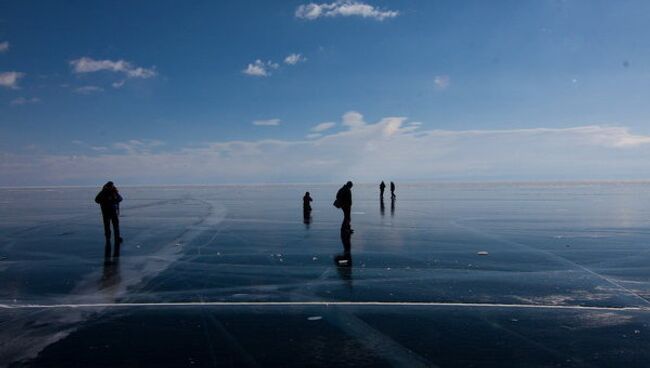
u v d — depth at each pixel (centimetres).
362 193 6975
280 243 1388
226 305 722
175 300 753
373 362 496
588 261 1070
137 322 639
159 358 511
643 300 732
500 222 2009
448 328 605
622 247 1276
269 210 2934
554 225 1869
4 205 3978
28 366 489
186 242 1417
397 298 755
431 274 937
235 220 2188
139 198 5603
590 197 4803
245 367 486
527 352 520
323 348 538
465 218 2223
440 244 1345
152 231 1720
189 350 534
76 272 977
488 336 573
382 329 603
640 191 7156
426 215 2422
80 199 5466
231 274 952
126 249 1290
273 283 869
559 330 593
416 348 535
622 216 2306
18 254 1213
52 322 639
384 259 1109
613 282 857
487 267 1005
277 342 558
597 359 499
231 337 577
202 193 7875
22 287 845
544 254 1166
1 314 677
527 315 657
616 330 591
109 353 525
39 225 2003
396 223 1978
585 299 740
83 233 1678
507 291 795
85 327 618
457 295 771
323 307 708
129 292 806
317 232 1667
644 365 483
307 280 891
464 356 510
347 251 1232
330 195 6138
